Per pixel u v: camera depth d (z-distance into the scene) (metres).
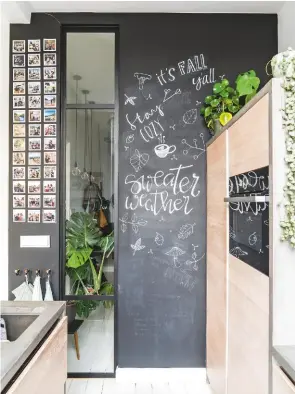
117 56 2.83
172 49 2.78
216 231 2.36
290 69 1.31
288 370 1.18
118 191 2.78
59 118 2.77
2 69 2.76
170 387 2.64
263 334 1.45
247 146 1.66
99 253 2.86
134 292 2.76
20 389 1.21
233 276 1.92
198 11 2.74
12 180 2.76
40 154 2.76
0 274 2.74
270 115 1.36
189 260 2.77
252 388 1.58
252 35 2.78
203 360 2.75
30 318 1.81
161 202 2.78
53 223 2.76
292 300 1.34
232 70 2.77
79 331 2.87
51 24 2.76
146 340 2.76
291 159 1.32
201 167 2.78
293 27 2.47
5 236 2.76
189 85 2.78
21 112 2.77
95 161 2.87
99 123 2.86
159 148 2.78
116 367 2.79
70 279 2.85
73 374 2.80
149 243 2.77
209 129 2.75
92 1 2.59
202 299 2.76
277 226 1.35
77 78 2.86
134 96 2.78
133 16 2.78
